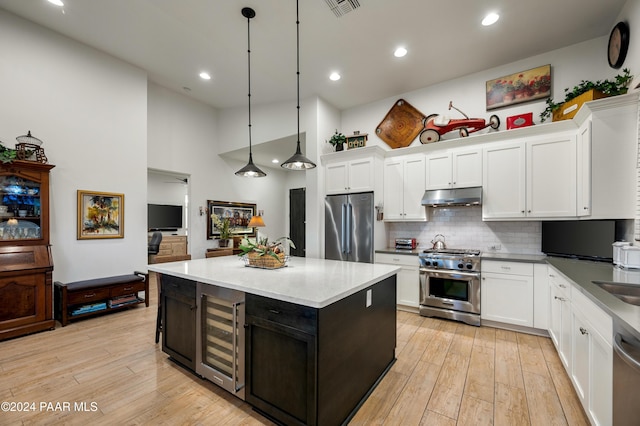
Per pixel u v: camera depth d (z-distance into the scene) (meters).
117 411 1.85
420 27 2.97
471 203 3.46
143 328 3.25
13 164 2.99
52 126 3.47
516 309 3.10
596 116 2.58
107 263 3.94
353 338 1.88
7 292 2.92
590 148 2.61
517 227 3.62
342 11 2.77
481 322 3.35
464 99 3.96
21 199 3.14
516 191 3.29
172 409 1.88
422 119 4.29
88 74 3.76
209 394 2.04
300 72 3.91
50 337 2.99
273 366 1.74
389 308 2.44
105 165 3.93
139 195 4.27
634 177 2.42
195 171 5.66
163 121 5.09
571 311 2.03
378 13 2.78
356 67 3.76
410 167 4.08
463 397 2.01
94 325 3.33
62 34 3.52
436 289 3.60
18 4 3.01
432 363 2.49
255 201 7.16
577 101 2.84
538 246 3.48
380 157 4.27
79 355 2.60
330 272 2.33
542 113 3.31
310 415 1.56
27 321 3.03
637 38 2.40
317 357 1.54
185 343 2.32
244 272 2.33
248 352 1.85
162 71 4.30
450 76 3.97
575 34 3.06
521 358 2.55
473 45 3.27
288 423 1.67
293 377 1.64
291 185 8.12
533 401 1.95
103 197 3.90
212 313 2.15
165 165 5.13
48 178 3.25
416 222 4.37
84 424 1.73
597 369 1.53
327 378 1.61
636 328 1.09
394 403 1.96
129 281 3.83
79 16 3.13
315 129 4.56
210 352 2.16
